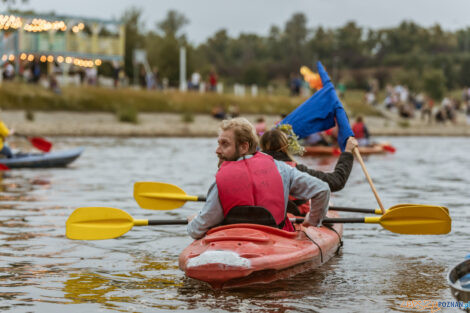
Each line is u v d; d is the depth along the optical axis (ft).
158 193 27.86
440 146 106.93
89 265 23.57
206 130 131.34
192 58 263.29
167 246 27.07
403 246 27.22
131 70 241.14
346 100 191.72
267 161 22.27
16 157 60.49
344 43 556.92
